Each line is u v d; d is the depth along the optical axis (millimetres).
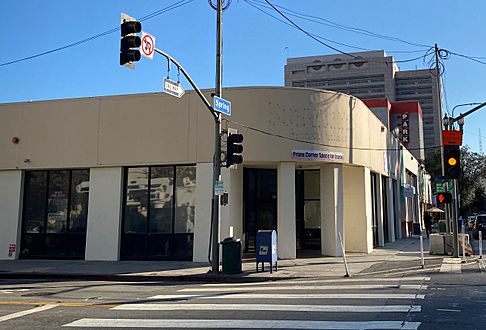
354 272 15523
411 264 17125
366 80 112375
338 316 8312
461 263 17109
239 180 21703
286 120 20297
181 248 20328
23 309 10078
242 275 15383
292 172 20219
